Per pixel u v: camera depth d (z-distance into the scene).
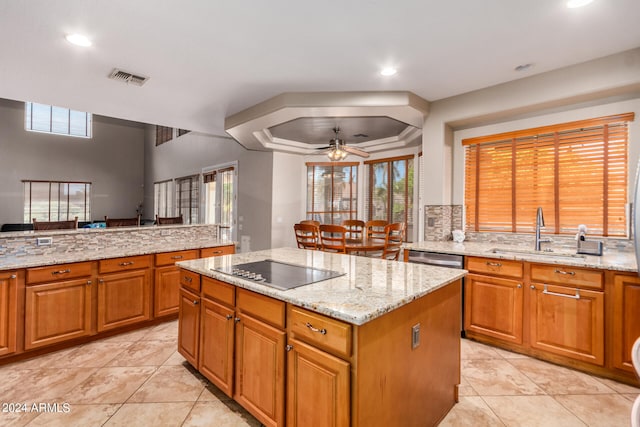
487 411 1.86
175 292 3.20
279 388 1.49
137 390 2.04
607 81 2.53
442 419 1.78
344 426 1.21
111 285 2.78
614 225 2.70
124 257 2.85
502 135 3.30
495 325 2.65
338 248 4.13
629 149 2.62
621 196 2.66
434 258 2.99
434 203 3.58
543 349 2.42
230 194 6.92
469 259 2.80
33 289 2.39
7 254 2.56
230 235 6.81
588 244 2.59
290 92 3.37
